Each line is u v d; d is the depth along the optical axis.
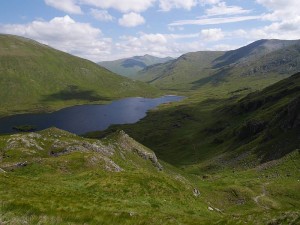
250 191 91.25
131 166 91.81
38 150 92.88
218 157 160.62
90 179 55.00
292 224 37.31
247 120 196.50
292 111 145.88
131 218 30.53
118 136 113.75
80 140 102.94
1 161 83.19
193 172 149.75
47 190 43.06
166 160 189.50
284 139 136.88
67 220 25.67
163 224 31.25
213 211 56.91
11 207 26.50
